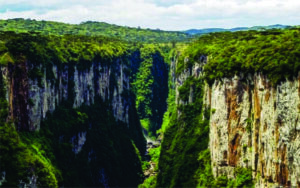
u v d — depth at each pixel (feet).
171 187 476.54
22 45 449.89
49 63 482.69
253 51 376.27
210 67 422.82
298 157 308.81
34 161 385.91
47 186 386.93
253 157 360.48
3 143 368.68
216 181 397.19
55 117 491.72
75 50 577.02
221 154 397.80
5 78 393.29
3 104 383.24
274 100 328.29
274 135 328.49
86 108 579.07
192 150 479.00
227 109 390.63
